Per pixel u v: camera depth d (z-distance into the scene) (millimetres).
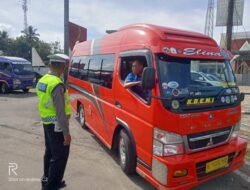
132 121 4312
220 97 4012
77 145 6375
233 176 4715
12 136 7059
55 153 3805
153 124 3713
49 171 3924
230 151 4012
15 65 17391
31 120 9070
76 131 7641
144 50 4055
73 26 13547
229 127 4188
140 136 4082
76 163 5246
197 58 4070
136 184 4395
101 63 6023
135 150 4348
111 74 5277
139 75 4328
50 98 3680
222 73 4402
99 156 5648
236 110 4262
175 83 3756
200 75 4062
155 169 3701
